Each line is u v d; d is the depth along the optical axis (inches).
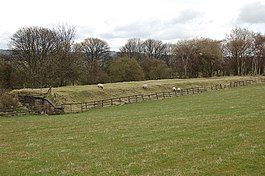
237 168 694.5
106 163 805.2
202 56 5713.6
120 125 1449.3
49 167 799.1
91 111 2346.2
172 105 2377.0
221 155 802.2
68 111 2368.4
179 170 707.4
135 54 6491.1
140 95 3110.2
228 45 5984.3
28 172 764.6
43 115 2155.5
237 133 1048.8
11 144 1151.0
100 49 5393.7
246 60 6087.6
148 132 1202.0
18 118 1972.2
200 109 1899.6
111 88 3193.9
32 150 1022.4
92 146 1026.7
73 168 776.9
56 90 2869.1
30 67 3821.4
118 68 4741.6
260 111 1539.1
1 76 3784.5
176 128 1242.6
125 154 885.8
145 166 757.9
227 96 2664.9
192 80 4365.2
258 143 893.2
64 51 3811.5
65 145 1069.1
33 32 3951.8
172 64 6161.4
